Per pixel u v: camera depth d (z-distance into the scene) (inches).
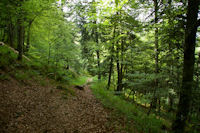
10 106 207.5
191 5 168.7
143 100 306.0
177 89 249.0
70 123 221.9
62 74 590.6
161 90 264.5
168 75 256.8
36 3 343.9
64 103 301.4
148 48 327.3
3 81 268.5
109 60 571.8
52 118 223.0
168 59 273.7
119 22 257.3
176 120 187.8
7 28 574.6
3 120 172.4
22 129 172.6
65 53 500.1
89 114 270.4
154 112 367.6
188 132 180.5
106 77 720.3
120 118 263.4
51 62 615.5
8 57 386.9
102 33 612.1
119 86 534.3
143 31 247.9
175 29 220.1
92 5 217.3
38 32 598.2
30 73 391.2
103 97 413.1
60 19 514.0
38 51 578.6
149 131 220.8
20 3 321.7
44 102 271.3
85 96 411.2
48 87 370.3
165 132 210.7
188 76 175.9
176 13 195.2
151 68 382.3
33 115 212.4
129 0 214.7
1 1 292.0
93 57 715.4
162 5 209.8
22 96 256.2
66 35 541.6
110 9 219.0
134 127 231.0
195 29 169.3
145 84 310.0
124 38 451.5
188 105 175.9
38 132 177.6
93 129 214.2
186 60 178.9
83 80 831.7
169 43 259.6
